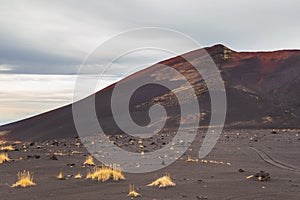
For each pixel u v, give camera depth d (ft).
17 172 56.34
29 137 276.41
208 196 41.04
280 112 259.60
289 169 74.38
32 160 71.15
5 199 37.78
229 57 393.91
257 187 47.34
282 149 118.11
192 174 58.54
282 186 48.88
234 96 286.05
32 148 105.81
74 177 52.01
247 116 252.42
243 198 40.70
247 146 125.70
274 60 385.50
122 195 40.27
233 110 261.44
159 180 46.98
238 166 75.05
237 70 355.15
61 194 40.52
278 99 287.07
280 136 164.04
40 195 39.88
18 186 44.75
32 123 326.44
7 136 295.28
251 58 394.52
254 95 290.76
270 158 95.76
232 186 47.60
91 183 47.70
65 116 306.55
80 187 44.88
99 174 51.42
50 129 282.36
